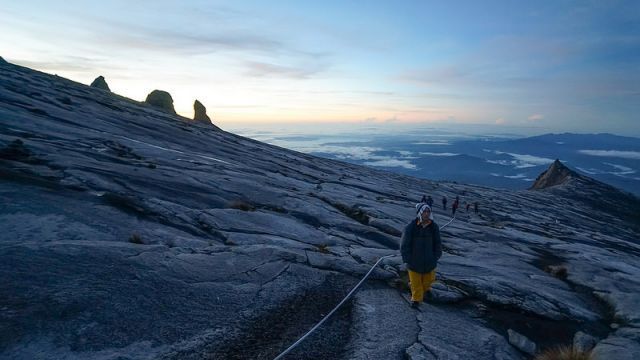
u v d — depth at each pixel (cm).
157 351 654
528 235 3562
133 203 1420
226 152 4347
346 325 880
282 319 859
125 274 859
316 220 2088
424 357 765
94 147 2297
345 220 2211
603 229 8062
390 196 4753
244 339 749
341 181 4953
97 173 1675
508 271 1666
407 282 1205
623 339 1025
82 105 4025
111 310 724
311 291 1038
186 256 1050
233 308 855
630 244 5503
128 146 2666
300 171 4812
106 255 918
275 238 1488
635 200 13238
